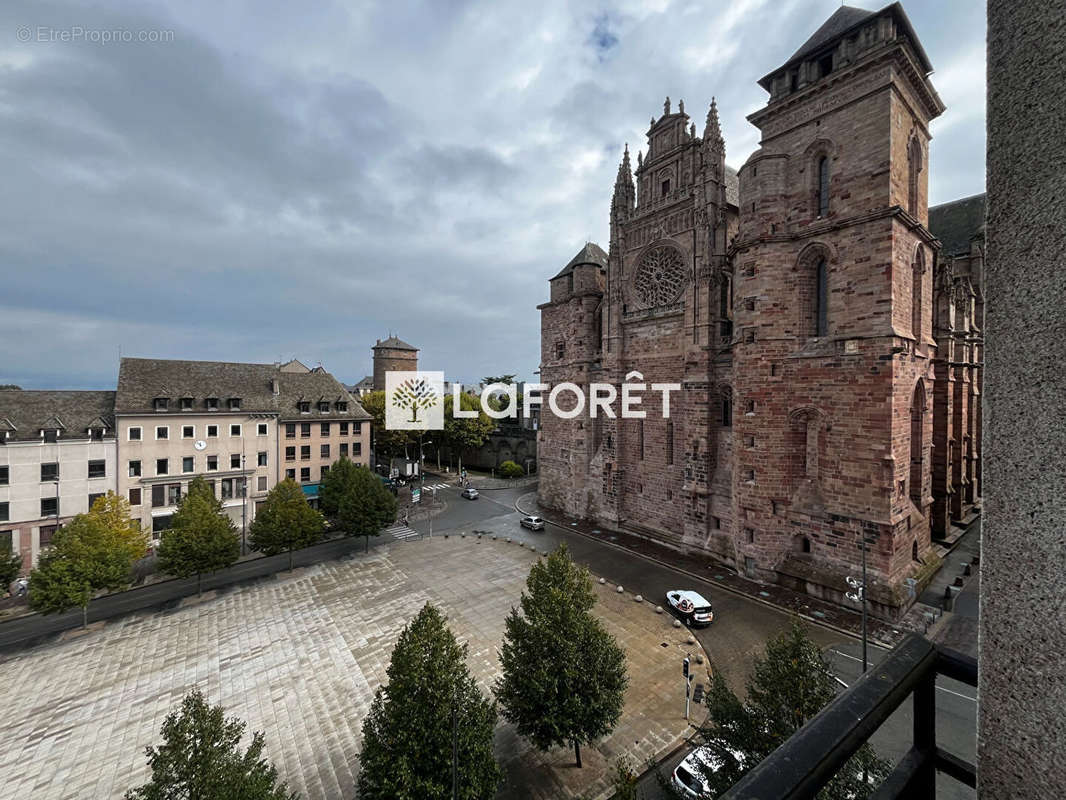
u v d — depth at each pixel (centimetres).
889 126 2444
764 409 2862
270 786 1157
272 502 3700
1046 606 181
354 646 2439
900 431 2508
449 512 5116
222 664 2303
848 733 209
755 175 2903
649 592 2952
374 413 7488
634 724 1842
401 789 1242
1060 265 181
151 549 4072
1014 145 209
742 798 173
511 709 1620
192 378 4816
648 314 3906
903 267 2538
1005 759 198
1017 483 193
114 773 1702
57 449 3825
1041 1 205
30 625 2800
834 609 2573
